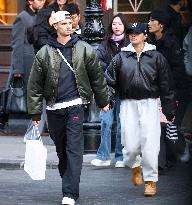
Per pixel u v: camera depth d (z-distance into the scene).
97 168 13.43
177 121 13.22
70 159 10.45
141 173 11.67
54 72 10.48
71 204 10.41
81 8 17.48
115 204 10.58
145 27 11.13
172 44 12.95
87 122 14.37
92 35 14.70
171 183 11.91
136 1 17.59
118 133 13.33
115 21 13.45
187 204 10.21
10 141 16.11
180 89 13.09
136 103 11.09
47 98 10.59
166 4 15.32
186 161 13.14
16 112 16.84
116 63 11.17
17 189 11.69
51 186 11.92
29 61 16.48
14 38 16.48
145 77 11.04
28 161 10.63
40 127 15.35
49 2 17.25
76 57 10.48
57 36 10.60
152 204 10.52
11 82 16.72
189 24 14.42
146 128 11.00
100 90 10.71
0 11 18.31
